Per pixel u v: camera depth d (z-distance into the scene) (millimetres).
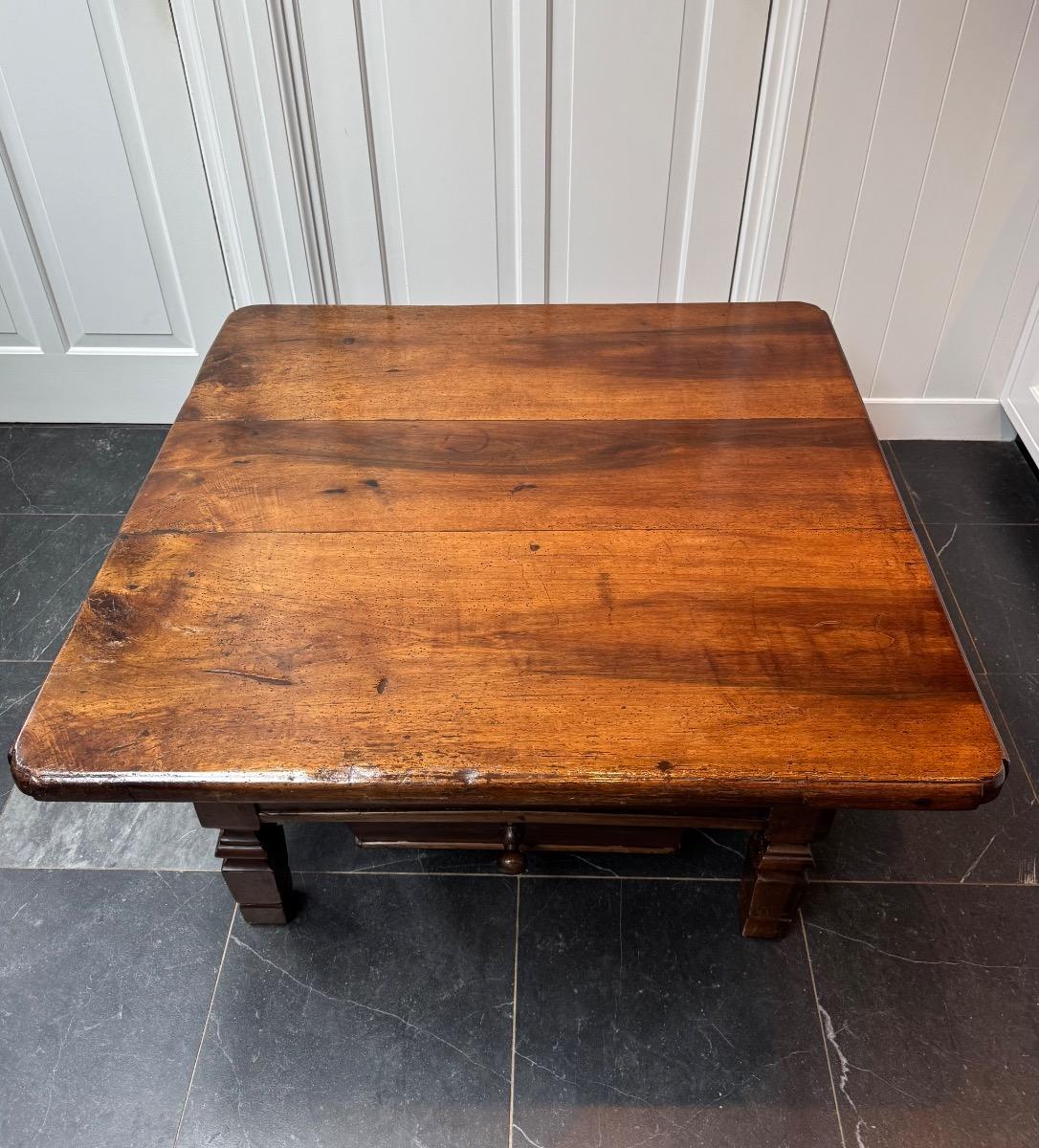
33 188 1919
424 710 960
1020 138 1760
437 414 1365
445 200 1901
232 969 1314
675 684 985
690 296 2037
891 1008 1271
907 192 1836
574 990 1289
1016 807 1497
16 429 2281
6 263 2021
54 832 1475
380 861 1439
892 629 1044
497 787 909
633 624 1047
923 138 1765
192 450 1303
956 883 1406
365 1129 1167
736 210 1898
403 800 923
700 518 1185
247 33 1672
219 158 1839
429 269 2008
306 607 1070
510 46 1702
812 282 1974
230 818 1151
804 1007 1271
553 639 1030
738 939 1343
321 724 948
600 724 947
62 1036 1249
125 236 1989
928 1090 1196
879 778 901
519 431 1329
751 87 1733
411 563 1122
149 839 1468
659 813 1142
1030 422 2002
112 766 915
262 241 1952
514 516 1187
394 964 1317
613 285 2027
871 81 1700
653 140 1808
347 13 1662
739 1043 1238
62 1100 1191
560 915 1370
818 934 1348
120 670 1003
